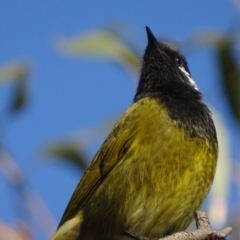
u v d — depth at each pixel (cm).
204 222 855
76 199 1036
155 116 995
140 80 1144
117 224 979
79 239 1010
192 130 981
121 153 1012
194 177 966
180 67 1159
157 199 957
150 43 1164
